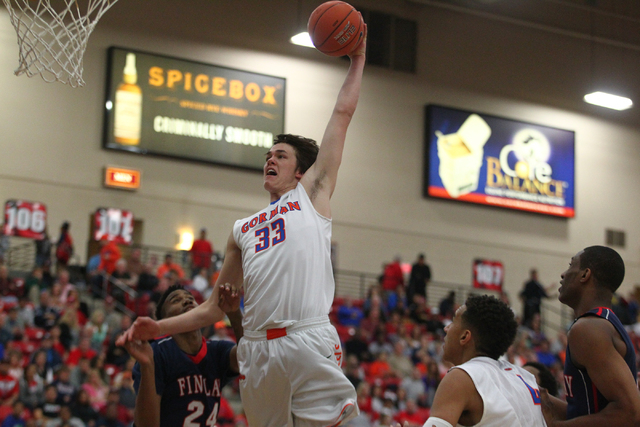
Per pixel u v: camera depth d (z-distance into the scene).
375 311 14.10
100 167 15.48
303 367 2.58
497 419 2.52
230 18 17.25
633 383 2.70
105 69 15.84
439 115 18.81
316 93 17.80
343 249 17.36
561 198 19.83
